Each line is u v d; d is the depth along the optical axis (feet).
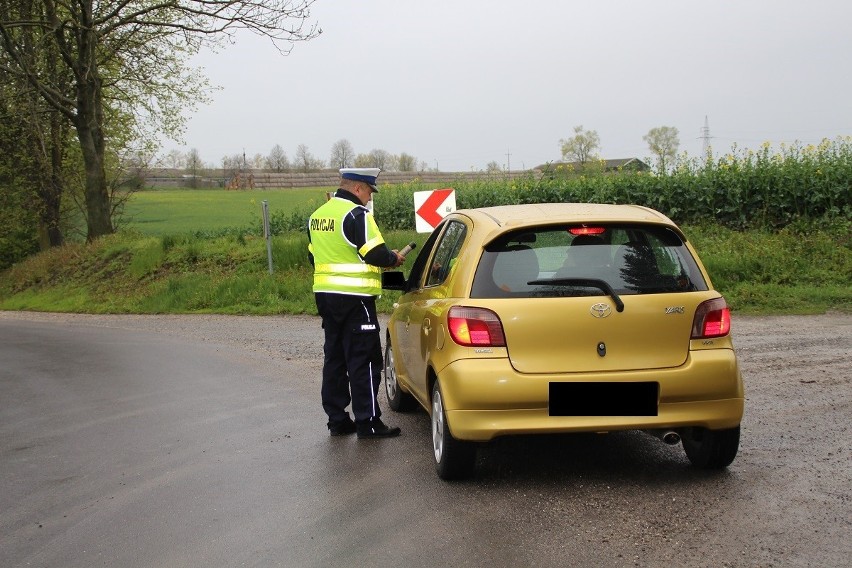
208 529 15.74
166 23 85.71
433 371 18.74
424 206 45.80
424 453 20.48
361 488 17.83
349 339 22.17
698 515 15.25
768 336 34.47
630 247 17.42
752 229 55.93
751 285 44.80
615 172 68.49
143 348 41.27
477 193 71.56
